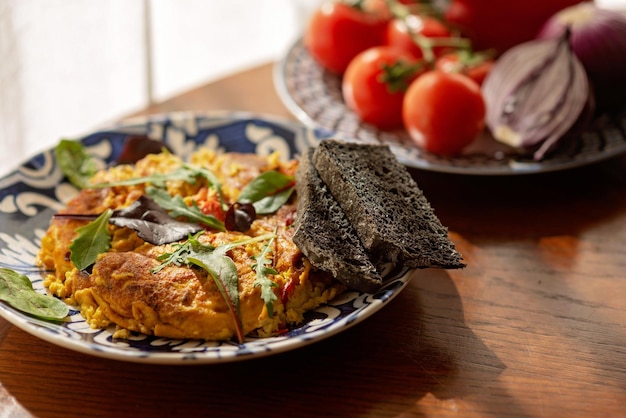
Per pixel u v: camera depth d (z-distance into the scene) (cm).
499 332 52
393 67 68
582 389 48
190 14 111
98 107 96
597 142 66
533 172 62
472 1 75
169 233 52
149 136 65
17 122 87
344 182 52
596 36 67
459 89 64
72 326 49
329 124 69
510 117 67
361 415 46
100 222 52
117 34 96
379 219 51
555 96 66
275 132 65
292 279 50
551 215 61
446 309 53
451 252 51
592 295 54
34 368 49
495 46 77
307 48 80
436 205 63
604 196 63
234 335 48
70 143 62
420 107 65
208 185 57
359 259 50
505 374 49
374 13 76
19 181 59
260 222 54
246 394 47
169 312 48
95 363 49
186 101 75
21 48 85
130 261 50
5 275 50
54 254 53
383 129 70
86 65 93
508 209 62
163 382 48
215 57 117
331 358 49
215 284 49
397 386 48
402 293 54
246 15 116
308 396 47
